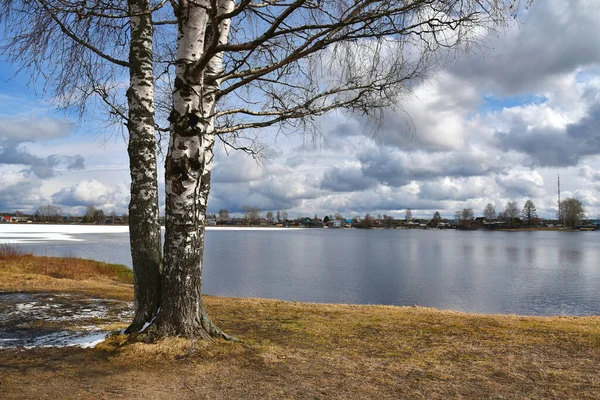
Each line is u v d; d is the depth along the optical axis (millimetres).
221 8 6258
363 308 11234
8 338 6801
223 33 6254
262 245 64438
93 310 9648
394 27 4840
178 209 6016
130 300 11297
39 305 10180
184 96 5766
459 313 10969
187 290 6105
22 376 4969
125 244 52281
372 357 6133
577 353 6410
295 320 8852
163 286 6164
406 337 7434
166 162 6016
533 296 20969
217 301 11781
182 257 6078
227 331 7590
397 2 4777
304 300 19125
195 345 5879
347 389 4785
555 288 23609
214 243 69062
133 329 6359
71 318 8641
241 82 5953
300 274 28625
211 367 5371
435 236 121188
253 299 12969
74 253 38125
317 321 8797
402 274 29359
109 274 21250
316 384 4930
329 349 6543
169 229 6113
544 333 7863
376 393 4676
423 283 24906
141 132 6586
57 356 5758
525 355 6285
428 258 43688
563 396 4629
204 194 6266
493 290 22609
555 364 5816
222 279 25562
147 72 6684
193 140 5863
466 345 6879
